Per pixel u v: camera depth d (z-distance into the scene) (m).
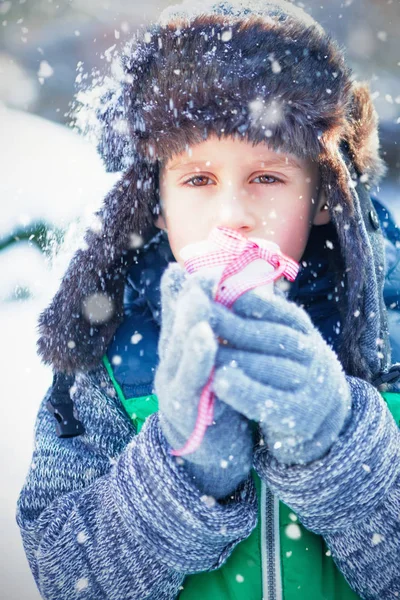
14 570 2.16
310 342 1.07
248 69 1.29
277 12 1.42
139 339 1.52
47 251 1.79
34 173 3.62
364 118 1.51
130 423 1.47
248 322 1.03
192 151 1.32
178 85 1.31
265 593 1.34
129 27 4.84
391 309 1.73
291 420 1.03
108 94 1.51
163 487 1.15
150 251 1.58
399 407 1.40
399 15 4.76
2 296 3.13
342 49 1.46
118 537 1.26
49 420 1.55
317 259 1.53
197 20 1.37
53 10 5.04
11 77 4.55
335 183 1.38
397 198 3.30
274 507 1.38
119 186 1.49
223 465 1.10
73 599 1.30
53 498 1.45
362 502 1.16
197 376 0.96
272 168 1.33
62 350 1.48
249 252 1.15
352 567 1.26
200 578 1.37
